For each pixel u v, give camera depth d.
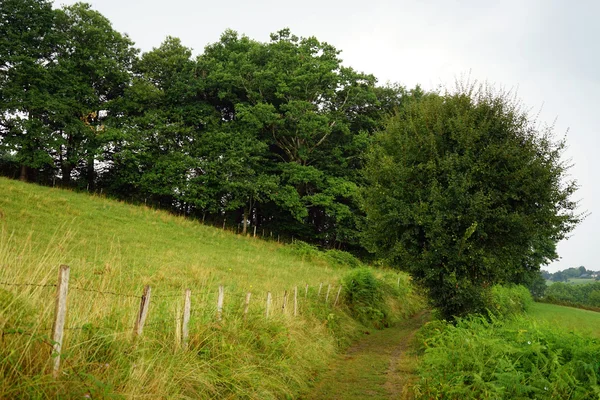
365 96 35.66
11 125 31.09
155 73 36.69
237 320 7.88
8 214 17.42
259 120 33.81
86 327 4.61
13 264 5.12
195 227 28.27
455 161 13.06
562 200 13.10
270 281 16.48
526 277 30.84
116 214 24.52
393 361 10.66
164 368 5.24
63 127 31.73
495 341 6.57
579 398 5.22
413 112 15.73
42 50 31.75
